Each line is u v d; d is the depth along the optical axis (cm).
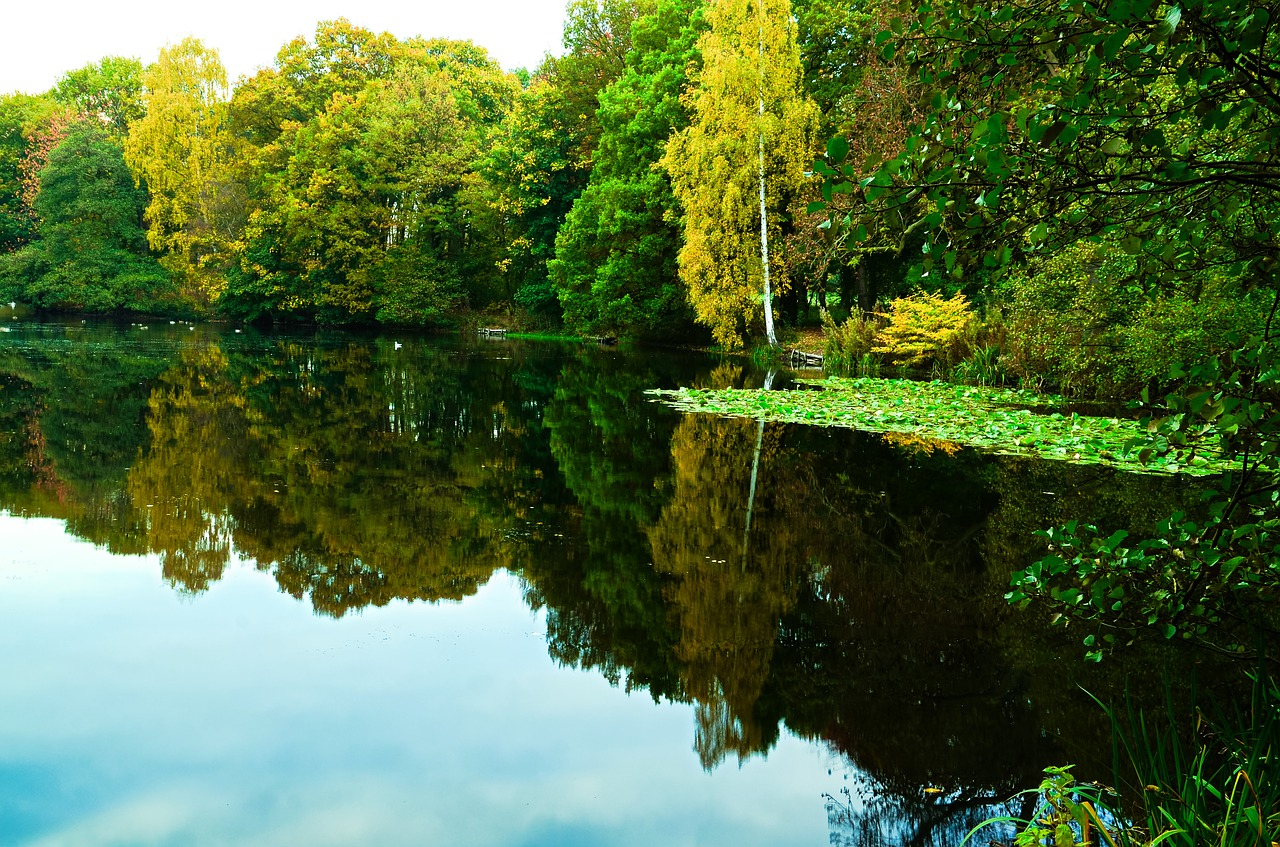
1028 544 561
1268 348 217
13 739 301
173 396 1288
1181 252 251
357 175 3406
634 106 2472
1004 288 1435
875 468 806
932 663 383
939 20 204
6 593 444
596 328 2800
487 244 3638
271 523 595
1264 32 177
